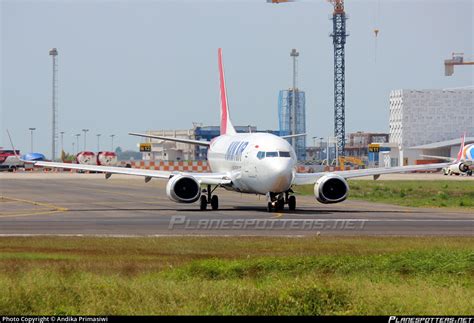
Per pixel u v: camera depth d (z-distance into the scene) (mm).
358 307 63656
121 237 115312
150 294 67375
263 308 63719
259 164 164125
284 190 165000
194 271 80625
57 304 66125
